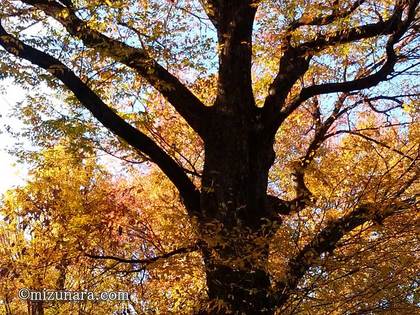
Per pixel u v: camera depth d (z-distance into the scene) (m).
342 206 6.84
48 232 8.66
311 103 9.71
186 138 9.06
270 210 6.86
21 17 7.03
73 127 7.07
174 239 6.96
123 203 8.64
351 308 6.27
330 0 7.06
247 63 7.14
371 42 7.52
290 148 9.91
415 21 7.21
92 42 6.77
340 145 8.92
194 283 7.48
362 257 6.12
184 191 7.17
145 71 7.04
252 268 6.04
